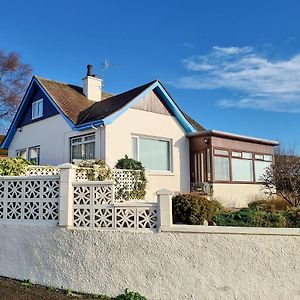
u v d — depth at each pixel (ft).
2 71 138.51
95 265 25.29
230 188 59.62
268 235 24.11
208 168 57.88
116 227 25.54
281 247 24.00
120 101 55.31
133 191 47.16
